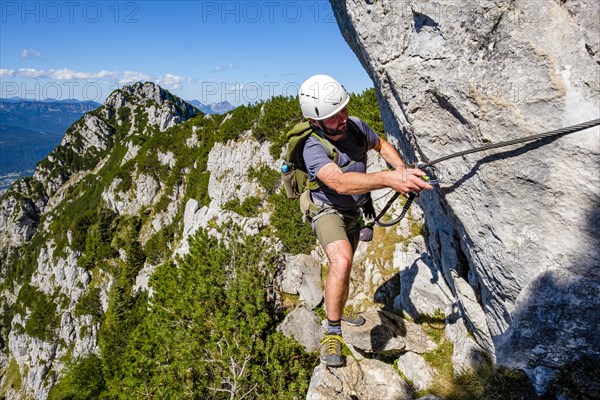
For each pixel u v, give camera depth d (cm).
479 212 342
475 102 304
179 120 12081
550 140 269
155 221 5816
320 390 473
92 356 3219
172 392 849
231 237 1295
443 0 306
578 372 314
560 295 297
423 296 682
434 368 550
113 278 6053
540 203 290
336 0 496
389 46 364
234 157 3694
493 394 398
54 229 8406
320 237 348
